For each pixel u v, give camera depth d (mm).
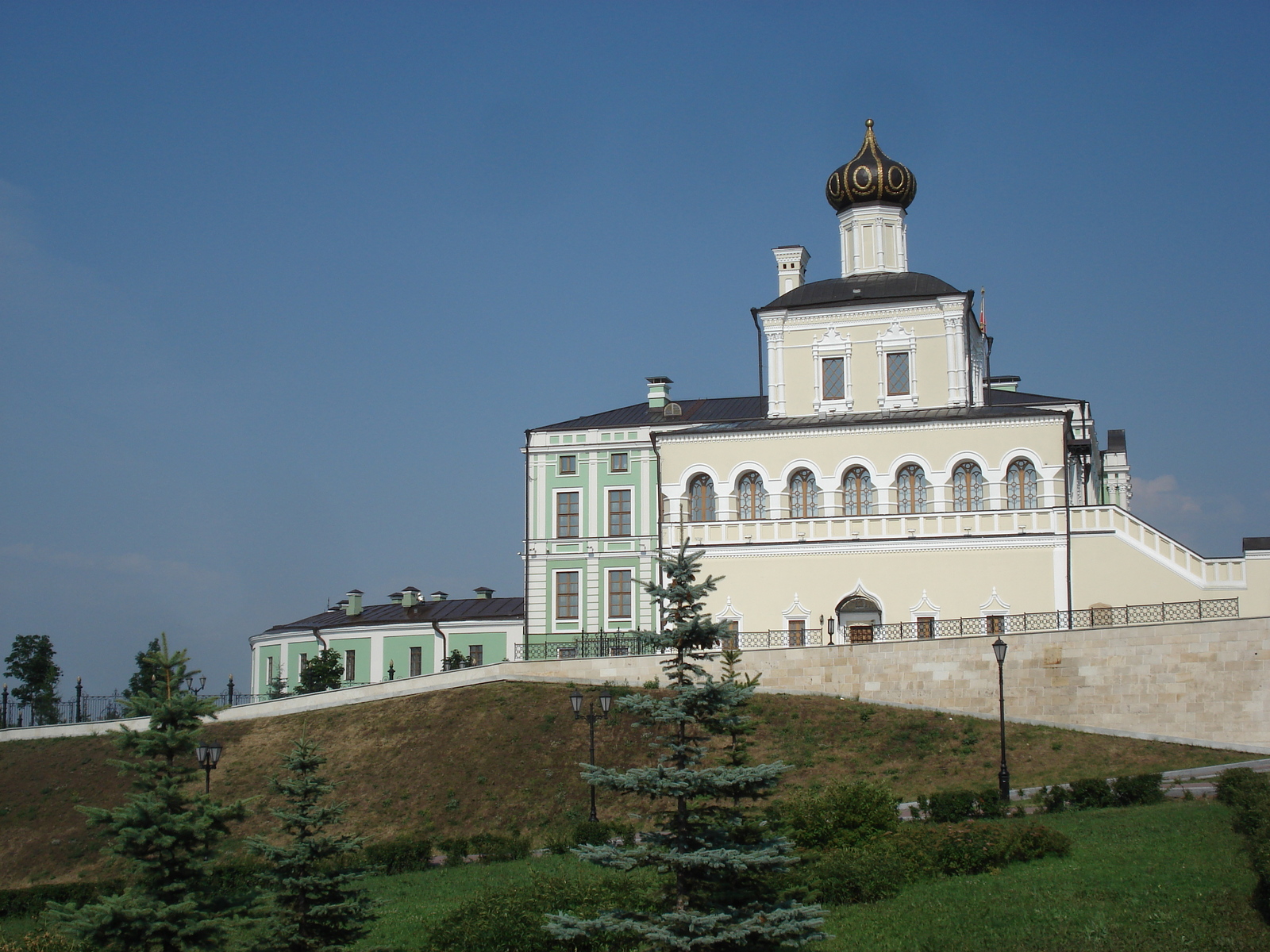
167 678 30203
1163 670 48000
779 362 66062
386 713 57656
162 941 27703
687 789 22922
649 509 70750
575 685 57031
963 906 28781
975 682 50688
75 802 56531
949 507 59812
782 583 60094
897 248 70625
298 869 28406
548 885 29875
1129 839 33156
